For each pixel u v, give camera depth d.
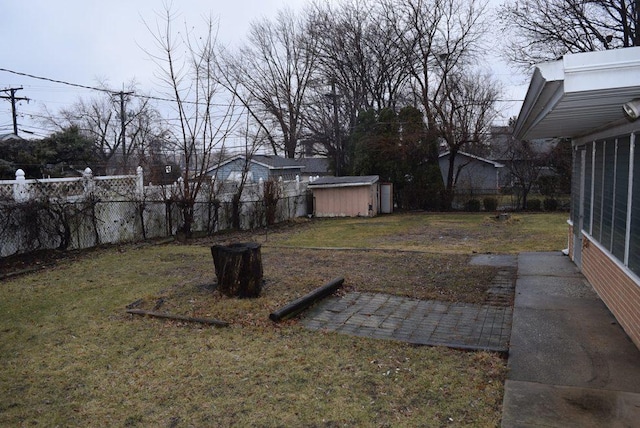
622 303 5.03
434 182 25.16
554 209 23.44
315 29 34.53
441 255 10.05
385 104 32.41
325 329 5.26
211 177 15.88
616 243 5.31
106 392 3.82
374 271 8.41
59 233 10.39
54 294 6.99
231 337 5.02
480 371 4.06
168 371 4.20
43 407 3.59
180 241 13.09
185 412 3.47
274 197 18.41
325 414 3.40
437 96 27.16
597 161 6.43
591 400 3.45
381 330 5.24
